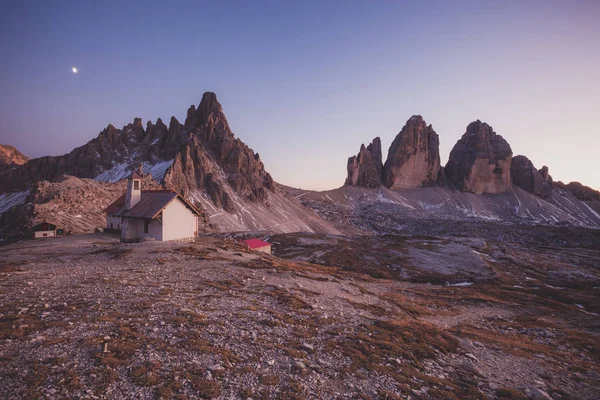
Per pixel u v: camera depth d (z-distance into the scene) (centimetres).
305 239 11725
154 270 2956
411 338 1995
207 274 2969
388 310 2859
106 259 3462
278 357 1354
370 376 1345
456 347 2089
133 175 5394
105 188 14325
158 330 1430
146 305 1770
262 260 4431
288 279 3275
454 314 3694
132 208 5300
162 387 977
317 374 1263
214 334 1477
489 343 2414
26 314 1498
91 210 11388
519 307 4503
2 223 10244
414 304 3794
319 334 1764
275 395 1055
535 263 9806
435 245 10794
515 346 2450
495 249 11081
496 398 1391
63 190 12044
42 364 1027
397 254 9512
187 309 1758
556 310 4550
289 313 2061
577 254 12112
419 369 1553
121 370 1048
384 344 1745
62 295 1891
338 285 3556
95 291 2025
